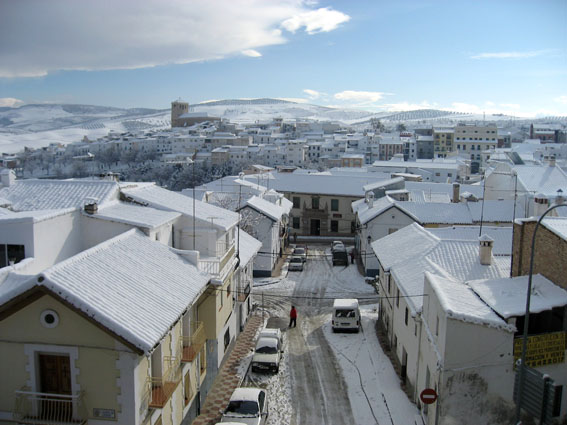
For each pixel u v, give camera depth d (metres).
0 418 15.95
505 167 62.06
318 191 74.81
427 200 59.66
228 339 30.39
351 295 44.72
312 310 40.47
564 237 21.30
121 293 17.19
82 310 15.17
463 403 19.83
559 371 20.42
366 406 24.55
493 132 181.12
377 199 60.66
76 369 15.78
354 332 35.00
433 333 21.66
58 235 21.81
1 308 15.35
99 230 23.72
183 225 27.52
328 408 24.44
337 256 55.78
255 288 46.59
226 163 167.25
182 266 22.22
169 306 18.20
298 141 190.88
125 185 30.05
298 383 27.20
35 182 29.36
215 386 26.62
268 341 29.94
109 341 15.59
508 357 19.70
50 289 15.20
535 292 21.66
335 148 190.88
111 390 15.77
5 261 20.19
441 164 106.75
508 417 19.97
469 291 22.86
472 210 51.53
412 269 29.27
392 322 31.44
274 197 60.66
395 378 27.72
